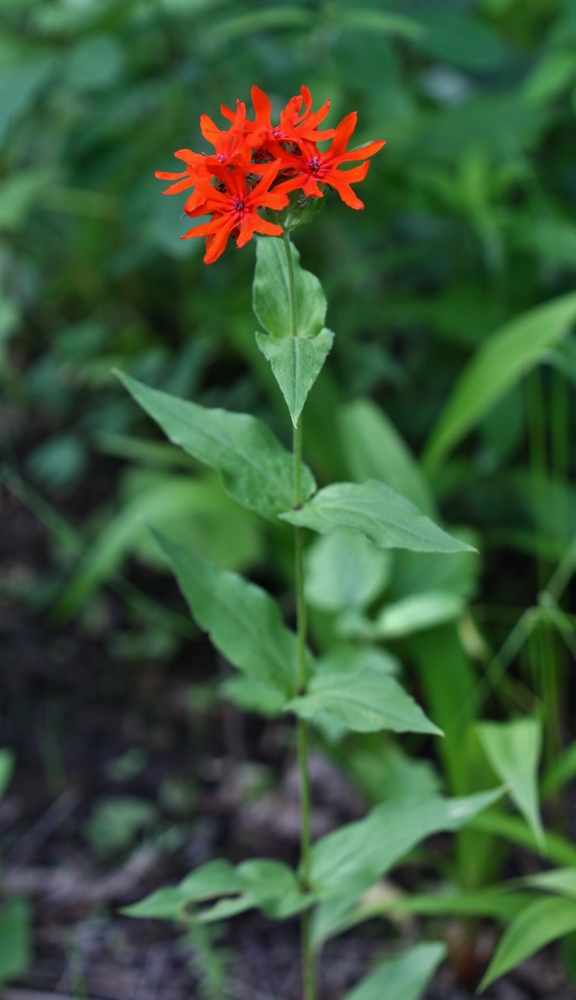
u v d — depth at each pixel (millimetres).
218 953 984
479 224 1151
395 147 1188
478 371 1070
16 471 1350
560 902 842
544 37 1444
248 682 852
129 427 1329
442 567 1050
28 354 1511
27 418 1416
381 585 1014
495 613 1169
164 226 1100
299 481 794
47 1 1160
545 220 1153
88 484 1340
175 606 1216
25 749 1114
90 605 1226
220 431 811
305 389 743
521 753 886
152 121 1227
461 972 966
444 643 995
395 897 996
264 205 739
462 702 984
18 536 1306
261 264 787
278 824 1055
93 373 1302
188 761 1104
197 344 1258
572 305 1039
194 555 833
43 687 1156
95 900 1013
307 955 856
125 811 1065
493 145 1172
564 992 950
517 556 1233
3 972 922
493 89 1302
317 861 836
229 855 1037
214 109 1148
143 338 1413
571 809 1050
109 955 982
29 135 1442
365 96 1252
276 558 1178
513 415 1139
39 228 1432
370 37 1116
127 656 1180
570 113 1258
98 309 1466
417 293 1369
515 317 1214
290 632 834
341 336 1292
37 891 1020
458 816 819
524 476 1182
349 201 743
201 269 1392
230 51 1150
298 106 771
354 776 1013
